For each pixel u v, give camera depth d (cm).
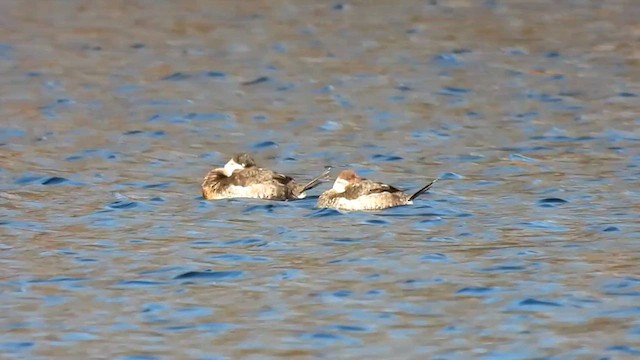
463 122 2844
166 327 1512
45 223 1998
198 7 4238
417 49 3641
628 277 1659
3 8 4203
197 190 2231
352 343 1452
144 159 2519
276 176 2138
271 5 4269
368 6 4244
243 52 3625
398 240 1856
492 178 2303
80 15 4116
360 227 1928
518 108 2980
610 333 1463
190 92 3183
